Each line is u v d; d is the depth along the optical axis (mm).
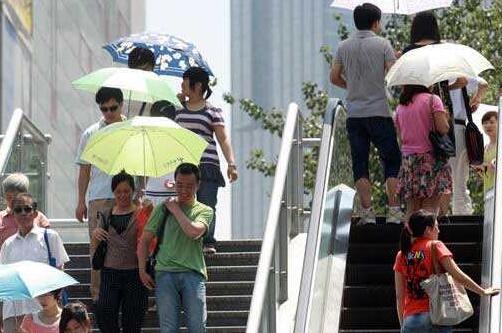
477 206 50188
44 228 23703
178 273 21484
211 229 25203
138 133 22734
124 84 23969
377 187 52219
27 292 20578
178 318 21578
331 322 21438
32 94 84250
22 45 76688
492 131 28328
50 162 91188
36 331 21969
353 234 25000
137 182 24891
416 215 20891
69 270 25984
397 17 55438
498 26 54594
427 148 24156
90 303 25156
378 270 23922
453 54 23953
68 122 95562
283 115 61719
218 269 25078
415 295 20859
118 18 112188
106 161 22703
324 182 21828
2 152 26297
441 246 20750
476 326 23156
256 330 17250
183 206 21734
